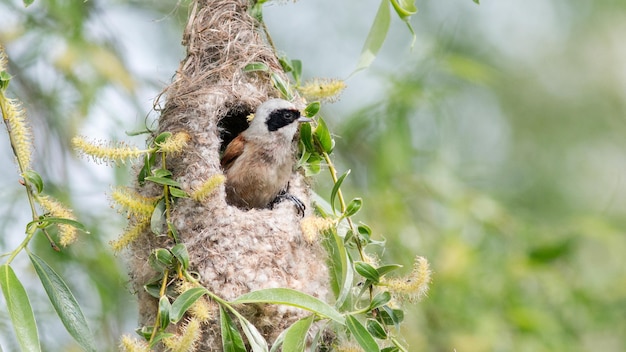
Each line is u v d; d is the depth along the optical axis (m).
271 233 8.84
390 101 13.73
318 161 9.23
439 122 14.00
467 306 13.33
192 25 9.62
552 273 13.76
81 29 13.35
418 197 14.16
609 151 18.09
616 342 13.84
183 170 8.98
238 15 9.77
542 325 13.23
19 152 7.77
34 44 13.22
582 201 17.12
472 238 13.96
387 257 13.27
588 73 18.56
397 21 16.42
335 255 9.34
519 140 17.59
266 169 9.59
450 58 14.07
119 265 12.70
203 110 9.22
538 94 17.89
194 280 8.02
